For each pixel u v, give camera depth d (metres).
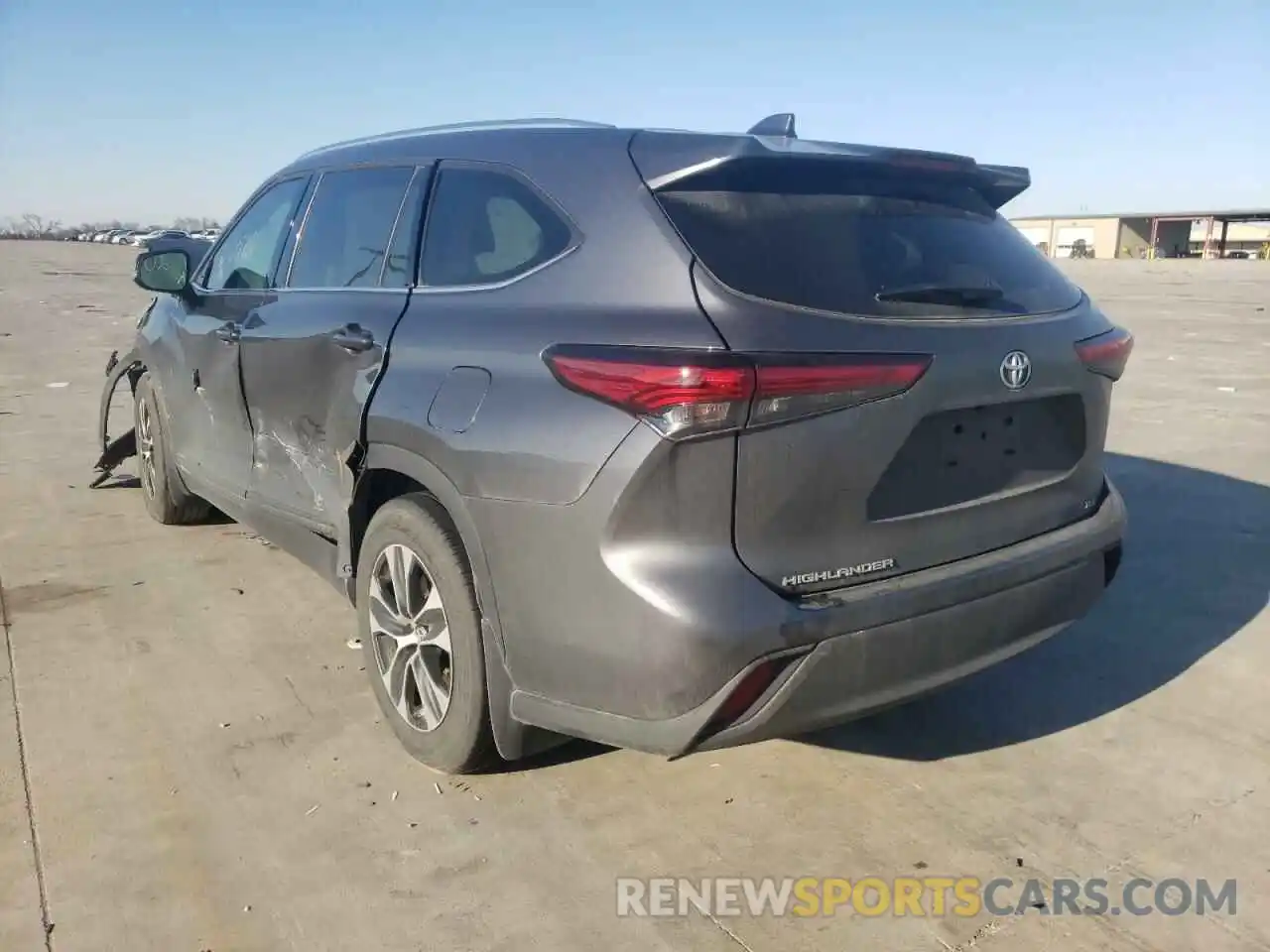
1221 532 5.77
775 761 3.40
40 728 3.58
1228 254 85.50
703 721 2.52
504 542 2.80
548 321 2.81
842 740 3.54
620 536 2.56
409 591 3.29
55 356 14.08
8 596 4.84
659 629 2.50
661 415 2.47
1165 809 3.11
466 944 2.54
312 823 3.03
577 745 3.49
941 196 3.18
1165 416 9.20
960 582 2.79
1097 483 3.40
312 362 3.73
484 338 2.95
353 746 3.47
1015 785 3.24
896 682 2.71
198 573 5.16
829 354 2.54
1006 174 3.31
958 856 2.89
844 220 2.86
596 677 2.66
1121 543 3.40
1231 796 3.18
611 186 2.88
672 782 3.26
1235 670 4.04
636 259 2.72
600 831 3.01
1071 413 3.19
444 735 3.18
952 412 2.79
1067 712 3.72
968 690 3.89
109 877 2.77
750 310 2.54
